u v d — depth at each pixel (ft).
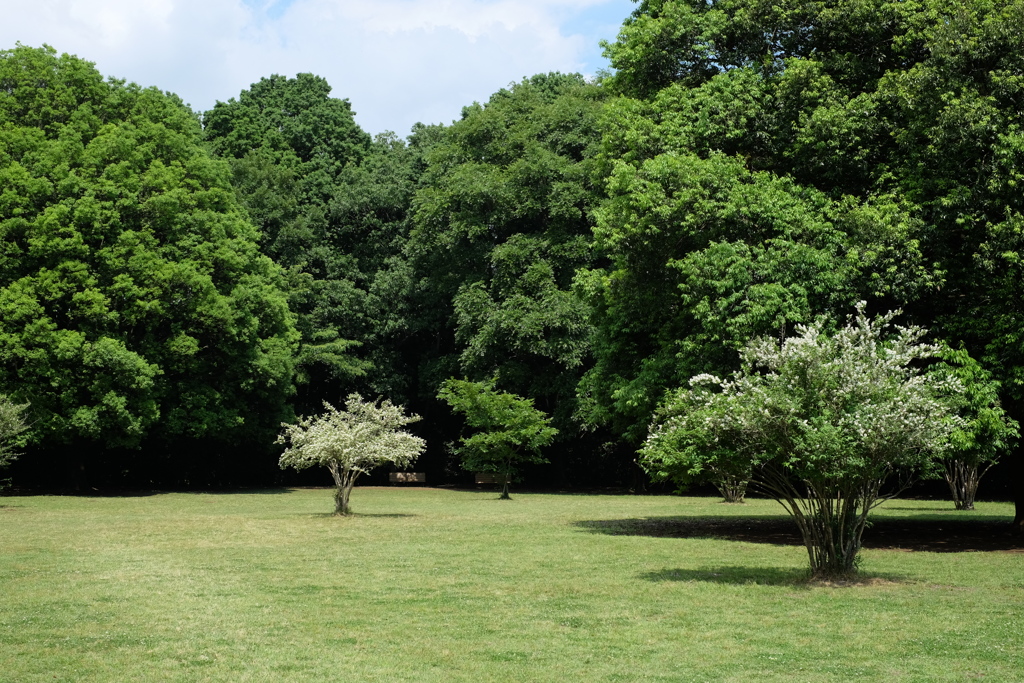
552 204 108.99
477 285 112.57
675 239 53.21
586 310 103.91
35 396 85.35
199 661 21.33
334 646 22.86
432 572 35.76
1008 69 46.70
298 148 145.38
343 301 123.75
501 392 110.11
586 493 111.86
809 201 51.85
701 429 32.91
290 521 59.98
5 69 93.56
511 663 21.16
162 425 99.19
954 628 24.85
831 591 31.30
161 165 96.12
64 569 35.83
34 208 87.61
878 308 49.55
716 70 61.87
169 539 47.65
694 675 20.02
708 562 39.32
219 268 102.06
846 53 56.34
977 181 46.47
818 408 32.32
